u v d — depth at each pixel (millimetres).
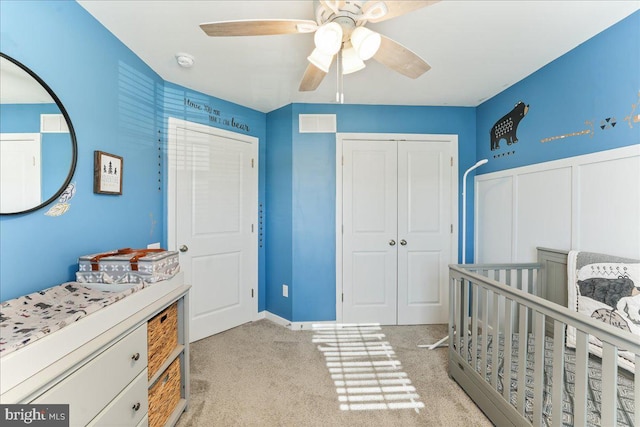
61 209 1373
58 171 1342
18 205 1163
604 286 1562
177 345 1671
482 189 2824
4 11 1117
